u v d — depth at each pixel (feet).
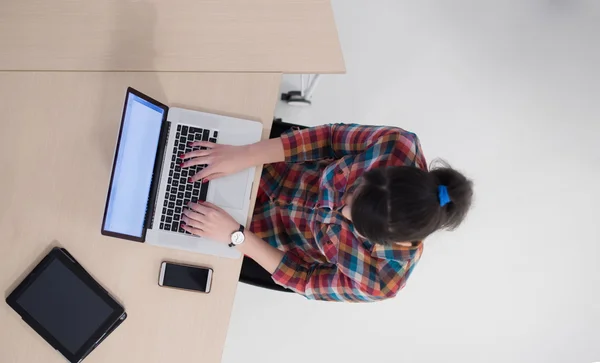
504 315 7.01
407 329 6.86
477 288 7.00
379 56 7.06
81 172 4.02
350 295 3.83
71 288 3.92
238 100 4.16
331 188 3.94
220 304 4.07
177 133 4.02
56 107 4.01
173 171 3.99
